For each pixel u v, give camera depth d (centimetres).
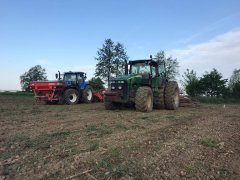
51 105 1664
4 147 589
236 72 4022
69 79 1881
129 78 1241
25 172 460
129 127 811
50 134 699
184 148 591
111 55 4412
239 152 599
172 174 467
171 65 4144
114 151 541
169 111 1302
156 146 596
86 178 435
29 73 6344
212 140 650
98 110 1304
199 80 3170
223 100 2491
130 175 446
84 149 561
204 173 486
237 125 889
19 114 1141
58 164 486
